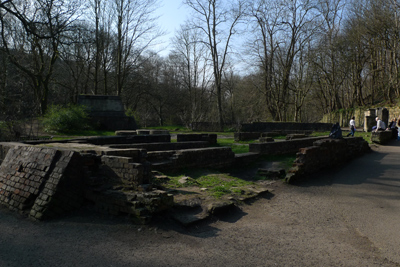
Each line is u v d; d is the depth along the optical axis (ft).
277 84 122.42
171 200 16.48
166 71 159.22
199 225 15.62
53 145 22.91
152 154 27.02
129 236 14.05
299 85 112.27
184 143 42.80
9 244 13.24
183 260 11.98
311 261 12.28
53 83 101.76
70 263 11.60
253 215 17.97
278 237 14.73
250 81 126.41
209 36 111.55
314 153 31.91
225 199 19.26
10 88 73.05
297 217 18.02
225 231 15.16
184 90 158.71
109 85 137.39
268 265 11.84
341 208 20.11
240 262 12.00
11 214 17.04
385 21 96.53
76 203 17.38
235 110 159.94
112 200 16.28
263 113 136.26
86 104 84.69
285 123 91.56
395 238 14.90
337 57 117.19
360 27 106.73
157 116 159.53
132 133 61.98
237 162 35.76
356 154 44.62
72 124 72.64
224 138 75.25
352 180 29.09
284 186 26.30
